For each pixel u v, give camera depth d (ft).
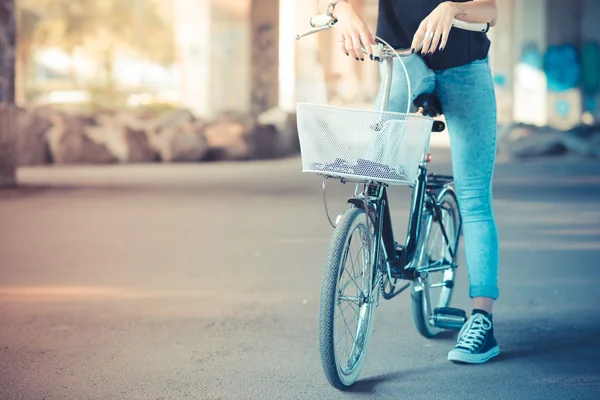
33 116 68.80
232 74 100.58
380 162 13.70
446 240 17.80
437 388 14.80
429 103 16.06
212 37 100.48
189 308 20.71
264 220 36.73
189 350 17.04
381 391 14.62
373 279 15.16
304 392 14.48
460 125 16.48
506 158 80.69
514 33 130.00
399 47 15.85
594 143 81.30
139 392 14.44
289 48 157.69
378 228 15.11
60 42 159.43
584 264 26.91
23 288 22.90
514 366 16.15
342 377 14.43
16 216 37.32
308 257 27.91
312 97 158.30
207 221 36.24
